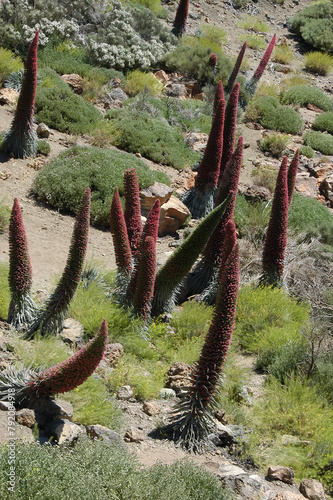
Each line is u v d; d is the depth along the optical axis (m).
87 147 14.71
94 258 11.26
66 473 3.97
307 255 13.06
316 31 34.62
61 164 13.68
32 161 13.82
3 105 15.87
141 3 29.95
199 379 5.84
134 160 15.36
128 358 7.36
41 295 8.52
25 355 5.97
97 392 5.90
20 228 7.16
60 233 11.90
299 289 11.77
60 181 12.95
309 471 5.93
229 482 4.96
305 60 32.69
